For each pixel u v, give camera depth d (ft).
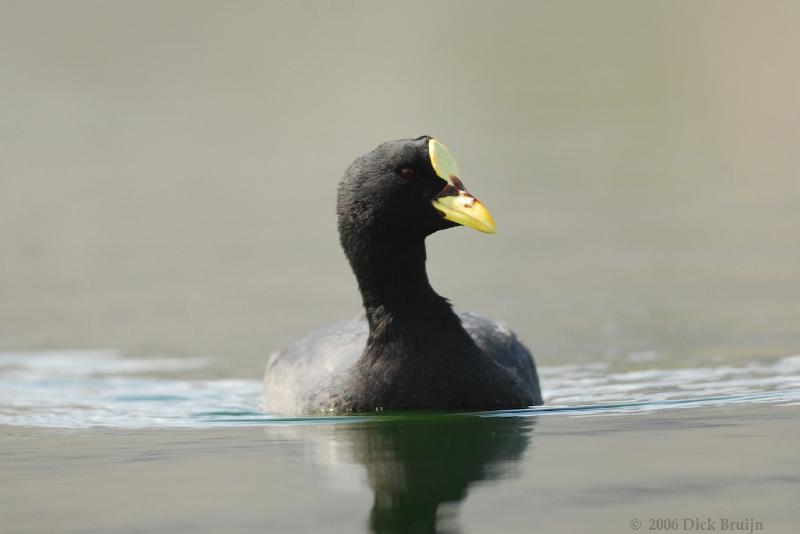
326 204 78.89
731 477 26.58
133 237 72.38
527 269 61.52
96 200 81.82
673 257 62.23
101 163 91.86
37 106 105.91
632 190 79.61
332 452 30.58
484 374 35.06
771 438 29.99
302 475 28.40
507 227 71.56
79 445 32.83
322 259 66.39
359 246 35.55
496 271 61.67
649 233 68.13
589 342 47.70
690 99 105.40
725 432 30.91
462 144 92.63
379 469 28.66
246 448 31.55
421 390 34.76
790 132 94.89
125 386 43.80
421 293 35.40
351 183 35.63
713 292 54.80
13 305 58.59
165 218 76.79
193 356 48.57
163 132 98.78
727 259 61.31
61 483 28.43
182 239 71.72
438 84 108.58
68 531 24.63
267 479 28.14
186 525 24.70
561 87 108.68
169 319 54.95
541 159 88.33
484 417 34.06
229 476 28.55
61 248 70.64
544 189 80.18
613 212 73.82
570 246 66.13
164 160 91.81
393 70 112.68
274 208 78.28
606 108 103.91
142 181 86.84
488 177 83.25
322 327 40.68
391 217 34.94
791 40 113.60
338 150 91.50
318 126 98.27
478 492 26.30
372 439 31.83
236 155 92.84
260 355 48.47
